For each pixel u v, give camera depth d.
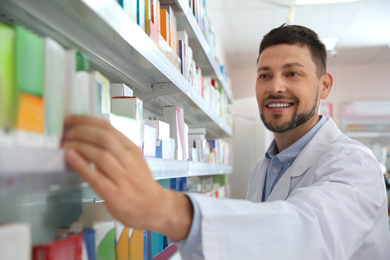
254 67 8.38
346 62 8.10
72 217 1.10
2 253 0.51
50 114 0.61
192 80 2.14
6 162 0.47
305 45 1.51
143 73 1.60
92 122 0.66
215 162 3.16
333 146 1.32
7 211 0.87
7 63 0.52
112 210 0.65
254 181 1.93
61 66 0.65
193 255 0.85
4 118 0.51
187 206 0.74
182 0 1.76
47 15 0.89
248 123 6.07
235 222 0.75
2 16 0.90
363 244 1.20
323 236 0.85
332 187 0.97
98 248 0.91
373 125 8.11
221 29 5.95
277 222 0.79
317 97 1.56
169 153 1.55
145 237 1.21
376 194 1.04
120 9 0.98
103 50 1.22
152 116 2.50
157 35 1.42
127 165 0.63
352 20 5.58
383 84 8.19
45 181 0.55
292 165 1.49
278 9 5.16
